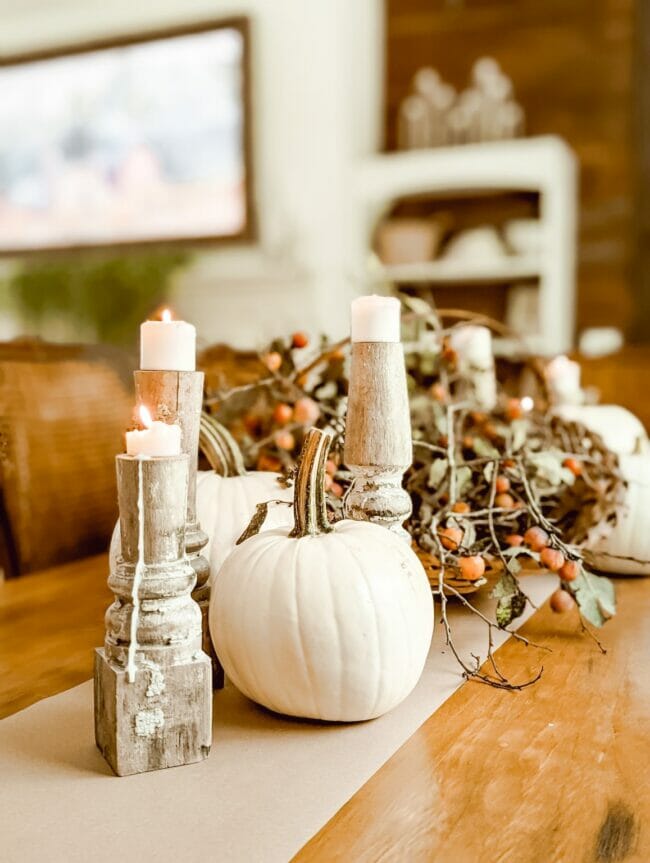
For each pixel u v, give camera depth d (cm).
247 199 466
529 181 423
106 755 64
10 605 108
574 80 420
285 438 107
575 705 74
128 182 492
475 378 124
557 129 424
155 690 62
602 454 111
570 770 62
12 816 56
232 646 70
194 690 63
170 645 63
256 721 72
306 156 463
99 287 484
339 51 452
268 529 82
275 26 462
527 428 121
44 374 150
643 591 115
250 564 71
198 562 77
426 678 81
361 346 83
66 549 148
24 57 505
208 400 112
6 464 139
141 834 53
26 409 144
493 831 53
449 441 104
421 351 122
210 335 486
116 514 158
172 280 485
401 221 459
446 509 98
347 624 67
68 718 72
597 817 55
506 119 434
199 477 89
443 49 446
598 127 416
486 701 75
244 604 69
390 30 455
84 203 504
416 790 59
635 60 407
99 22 495
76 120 500
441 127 448
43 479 145
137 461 62
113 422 160
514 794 58
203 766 63
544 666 84
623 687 78
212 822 55
